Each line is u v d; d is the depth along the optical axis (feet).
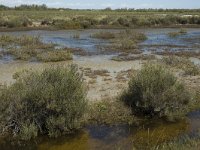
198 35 128.26
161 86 36.29
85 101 33.68
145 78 37.06
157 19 174.50
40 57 67.97
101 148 29.19
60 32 131.23
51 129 30.83
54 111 31.68
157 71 38.29
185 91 38.32
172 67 61.00
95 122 34.35
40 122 31.78
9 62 64.75
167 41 106.63
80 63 65.77
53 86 32.37
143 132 32.68
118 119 35.22
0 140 30.07
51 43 89.20
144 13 293.02
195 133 32.09
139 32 131.75
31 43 89.61
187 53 79.61
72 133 31.81
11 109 31.40
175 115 35.60
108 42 101.19
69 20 160.35
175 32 133.90
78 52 79.46
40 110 31.78
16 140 30.17
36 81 33.22
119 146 29.60
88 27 151.64
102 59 70.74
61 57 68.08
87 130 32.73
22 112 31.53
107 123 34.35
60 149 28.99
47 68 35.76
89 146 29.53
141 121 35.24
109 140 30.78
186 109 36.99
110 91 44.75
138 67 62.03
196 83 49.70
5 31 128.67
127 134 32.12
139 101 37.01
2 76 52.49
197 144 27.32
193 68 57.57
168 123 34.91
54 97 31.45
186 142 28.40
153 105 35.73
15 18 150.30
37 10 333.42
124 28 154.61
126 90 42.37
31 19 175.73
